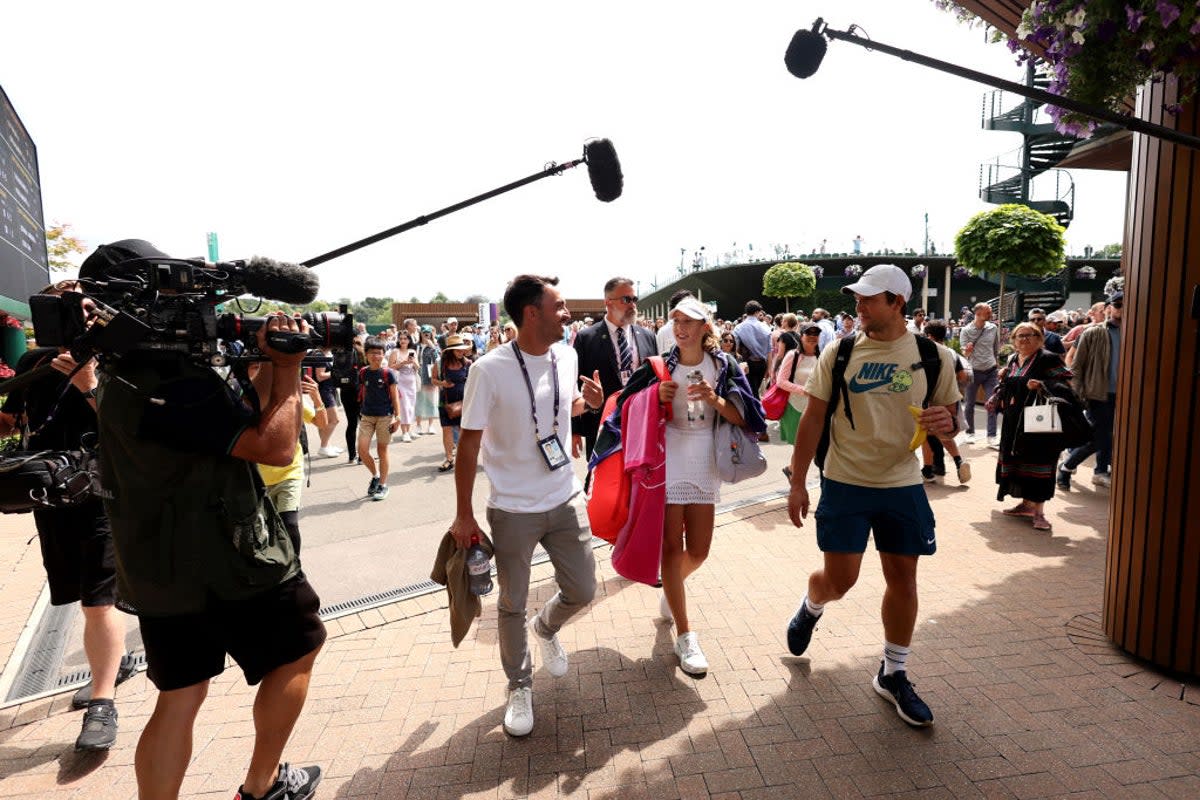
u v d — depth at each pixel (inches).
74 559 106.8
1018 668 118.3
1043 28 94.7
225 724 108.0
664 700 112.0
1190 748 95.4
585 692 115.3
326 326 77.2
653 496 117.0
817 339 273.7
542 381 105.3
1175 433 109.6
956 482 258.5
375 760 98.1
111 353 66.4
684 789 90.4
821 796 88.0
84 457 90.9
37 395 104.4
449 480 295.9
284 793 84.8
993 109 725.9
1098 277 1358.3
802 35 87.7
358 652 131.9
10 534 217.3
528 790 91.1
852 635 132.6
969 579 160.1
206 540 70.3
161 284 67.5
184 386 68.2
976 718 104.0
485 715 109.3
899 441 103.0
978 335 337.4
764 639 132.5
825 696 111.3
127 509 69.5
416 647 133.6
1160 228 109.3
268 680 79.5
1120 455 121.3
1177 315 107.7
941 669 118.7
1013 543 186.5
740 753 97.4
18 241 255.8
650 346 173.3
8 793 93.1
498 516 104.0
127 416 67.7
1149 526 114.8
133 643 142.0
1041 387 190.7
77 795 92.7
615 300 167.2
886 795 87.7
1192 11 78.7
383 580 175.5
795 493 112.5
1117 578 122.7
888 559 105.5
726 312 1834.4
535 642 134.8
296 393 74.7
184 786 93.4
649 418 118.5
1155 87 109.3
